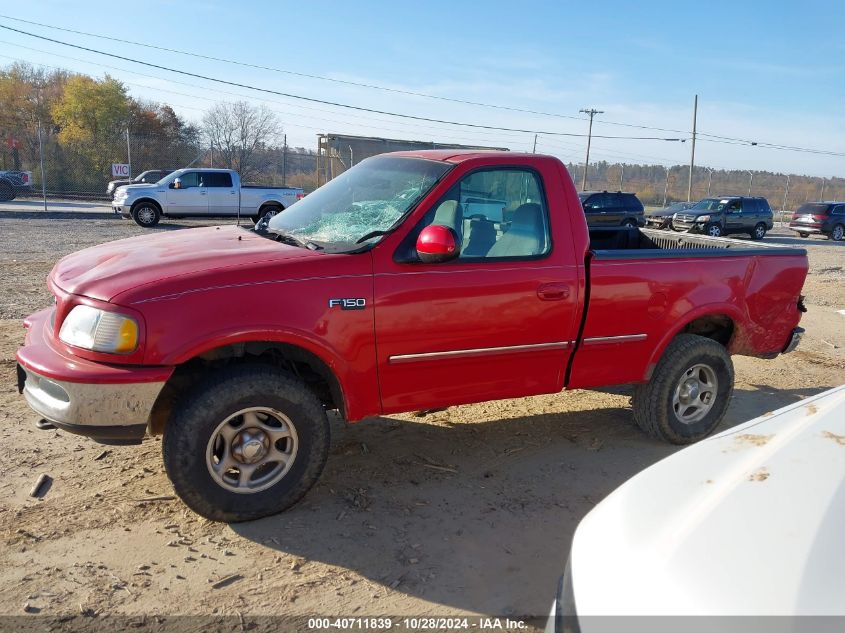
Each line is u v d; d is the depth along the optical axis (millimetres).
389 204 4086
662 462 2303
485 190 4152
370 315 3736
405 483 4230
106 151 35781
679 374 4840
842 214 31062
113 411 3307
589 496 4188
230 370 3520
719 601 1580
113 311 3299
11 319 7656
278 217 4723
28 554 3305
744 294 5027
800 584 1584
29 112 48125
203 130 39906
